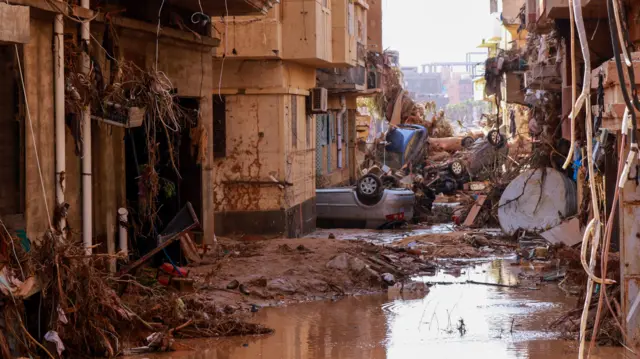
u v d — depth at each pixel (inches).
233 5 652.7
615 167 550.0
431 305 526.9
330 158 1334.9
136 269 508.4
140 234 536.4
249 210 864.3
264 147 862.5
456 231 958.4
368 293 575.8
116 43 507.8
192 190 648.4
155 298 454.3
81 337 362.0
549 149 945.5
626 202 376.2
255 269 590.2
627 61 136.3
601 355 378.9
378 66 1560.0
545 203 829.2
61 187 397.7
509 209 840.9
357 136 1828.2
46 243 352.5
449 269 685.3
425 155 1823.3
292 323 470.6
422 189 1364.4
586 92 126.3
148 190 541.3
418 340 424.5
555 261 693.3
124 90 502.9
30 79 378.3
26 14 344.2
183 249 596.7
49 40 393.7
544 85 938.1
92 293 367.9
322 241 706.8
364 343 418.6
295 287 557.9
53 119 396.5
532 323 465.7
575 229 725.9
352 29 1031.0
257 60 858.8
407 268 669.3
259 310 508.7
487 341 420.2
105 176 494.9
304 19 848.3
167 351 394.9
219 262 606.5
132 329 403.2
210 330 432.1
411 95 2915.8
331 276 592.7
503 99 1375.5
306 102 978.7
